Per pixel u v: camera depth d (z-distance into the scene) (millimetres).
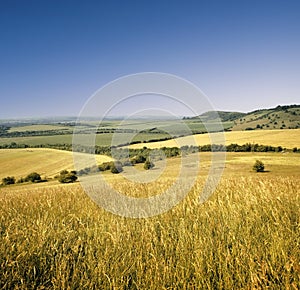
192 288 2873
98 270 3188
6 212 6172
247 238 3809
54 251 3600
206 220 4633
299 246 3502
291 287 2771
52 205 6555
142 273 3119
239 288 2904
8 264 3115
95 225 4500
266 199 5496
